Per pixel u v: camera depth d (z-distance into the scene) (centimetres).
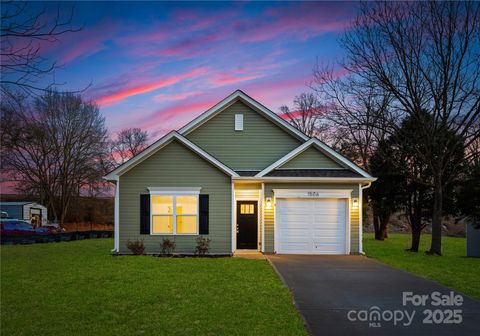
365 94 3209
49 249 2178
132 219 1772
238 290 1041
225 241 1761
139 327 754
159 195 1775
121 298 959
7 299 954
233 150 1956
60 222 4681
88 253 1905
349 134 3488
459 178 2048
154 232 1772
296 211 1823
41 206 4369
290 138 1967
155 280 1160
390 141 2239
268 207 1809
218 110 1962
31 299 953
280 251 1809
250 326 759
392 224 4656
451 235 3819
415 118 1961
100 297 968
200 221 1766
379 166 2303
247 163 1952
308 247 1811
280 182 1814
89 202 5444
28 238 2784
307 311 886
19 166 4472
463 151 1992
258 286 1089
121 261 1528
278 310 863
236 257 1672
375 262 1558
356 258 1670
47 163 4669
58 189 4816
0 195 5253
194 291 1027
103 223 5359
